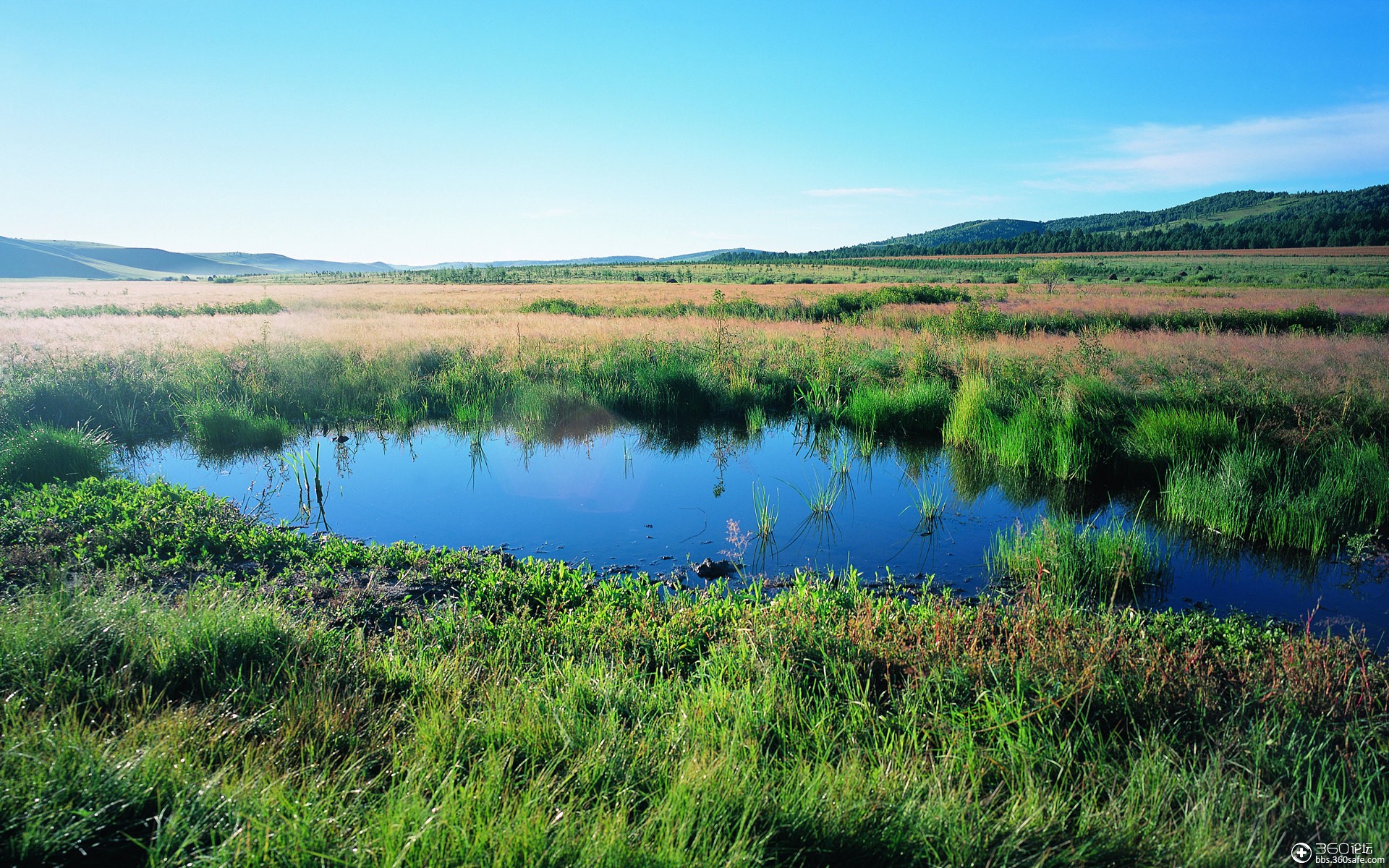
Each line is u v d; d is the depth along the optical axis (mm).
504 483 8922
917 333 19859
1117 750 3078
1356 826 2506
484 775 2611
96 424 11062
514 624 4582
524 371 14578
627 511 7844
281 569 5727
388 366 14930
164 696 3285
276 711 3117
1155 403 10453
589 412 12438
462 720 3070
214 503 7082
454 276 106500
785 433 11672
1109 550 5848
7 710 2695
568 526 7352
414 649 4207
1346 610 5301
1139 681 3424
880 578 5941
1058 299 34750
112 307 35781
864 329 21766
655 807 2471
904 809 2473
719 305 28250
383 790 2625
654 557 6500
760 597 5434
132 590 4844
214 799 2367
